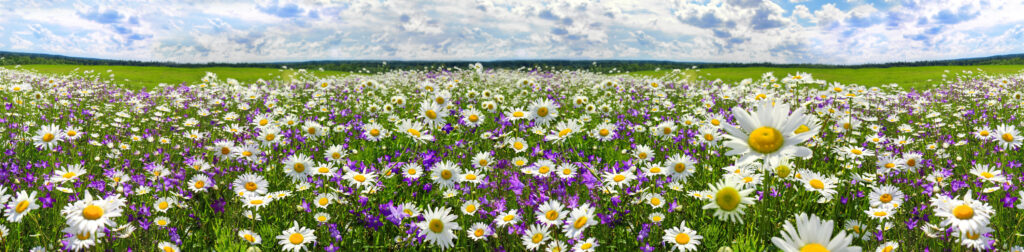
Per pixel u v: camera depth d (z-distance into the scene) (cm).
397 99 1073
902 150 699
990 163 639
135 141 752
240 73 4169
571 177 479
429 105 702
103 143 720
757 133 236
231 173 558
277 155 665
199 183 466
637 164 602
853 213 414
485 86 1858
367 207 445
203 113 1048
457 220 418
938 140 789
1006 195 452
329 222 411
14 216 331
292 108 1225
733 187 279
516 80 2098
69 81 1714
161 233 391
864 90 788
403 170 518
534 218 410
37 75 1905
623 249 380
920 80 3053
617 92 1505
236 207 425
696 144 729
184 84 1852
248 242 357
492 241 377
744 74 4097
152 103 1233
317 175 503
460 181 476
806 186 387
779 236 345
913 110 1109
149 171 536
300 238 354
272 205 445
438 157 613
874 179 486
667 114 1134
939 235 346
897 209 385
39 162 597
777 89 1018
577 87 1850
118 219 399
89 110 1077
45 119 949
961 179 545
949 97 1507
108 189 487
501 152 614
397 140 770
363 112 1116
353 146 756
